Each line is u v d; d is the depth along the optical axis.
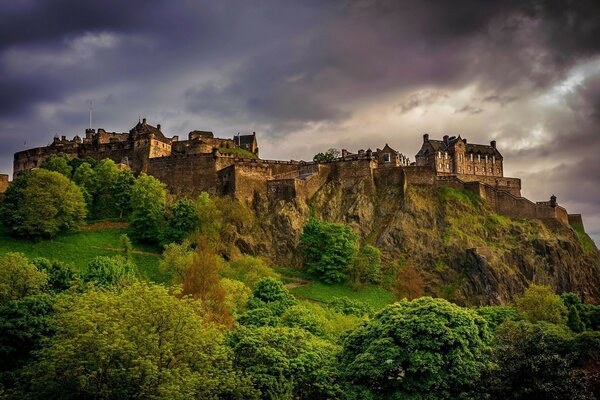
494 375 63.03
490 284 168.38
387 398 70.00
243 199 184.88
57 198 163.00
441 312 74.81
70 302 76.81
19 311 79.69
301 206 185.00
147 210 168.75
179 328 68.44
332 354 80.94
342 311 133.75
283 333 83.19
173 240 164.00
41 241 155.88
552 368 61.28
